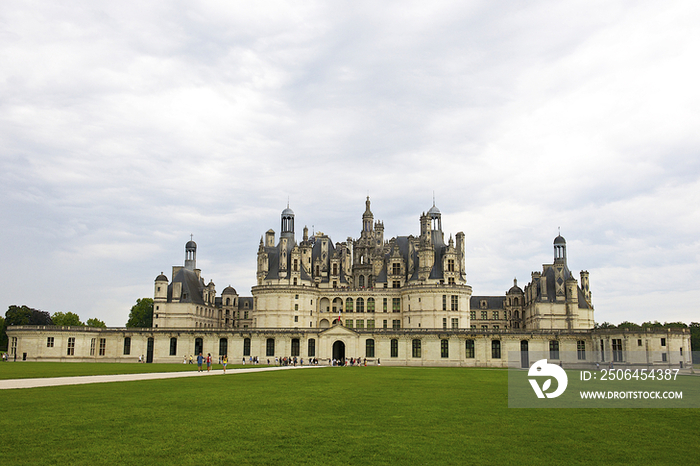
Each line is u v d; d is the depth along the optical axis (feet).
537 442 96.73
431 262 481.46
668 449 92.79
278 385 192.65
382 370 331.16
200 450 87.61
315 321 504.02
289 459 83.30
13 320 565.94
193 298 531.91
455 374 287.48
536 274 519.60
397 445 92.99
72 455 83.35
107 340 475.31
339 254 540.93
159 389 172.14
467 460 84.58
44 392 159.53
